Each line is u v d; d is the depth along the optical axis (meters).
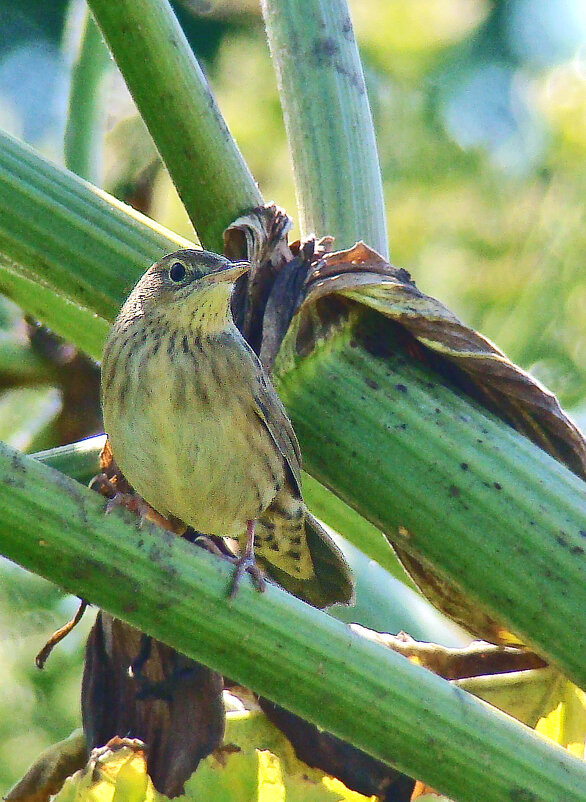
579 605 3.79
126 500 3.87
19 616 3.90
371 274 3.82
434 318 3.81
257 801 3.82
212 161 3.82
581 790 3.77
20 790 3.84
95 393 3.96
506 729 3.77
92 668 3.83
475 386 3.82
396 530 3.80
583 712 3.83
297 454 3.86
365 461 3.81
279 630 3.76
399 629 3.89
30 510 3.75
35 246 3.82
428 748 3.77
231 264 3.82
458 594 3.83
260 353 3.81
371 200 3.85
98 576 3.76
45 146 4.06
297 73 3.85
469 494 3.80
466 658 3.84
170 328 3.87
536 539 3.79
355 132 3.85
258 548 3.90
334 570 3.88
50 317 3.87
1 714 3.89
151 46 3.82
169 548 3.76
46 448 3.96
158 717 3.83
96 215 3.82
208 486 3.87
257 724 3.83
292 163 3.85
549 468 3.80
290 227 3.83
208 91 3.83
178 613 3.76
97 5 3.82
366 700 3.77
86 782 3.82
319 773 3.82
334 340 3.82
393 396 3.81
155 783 3.82
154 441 3.87
